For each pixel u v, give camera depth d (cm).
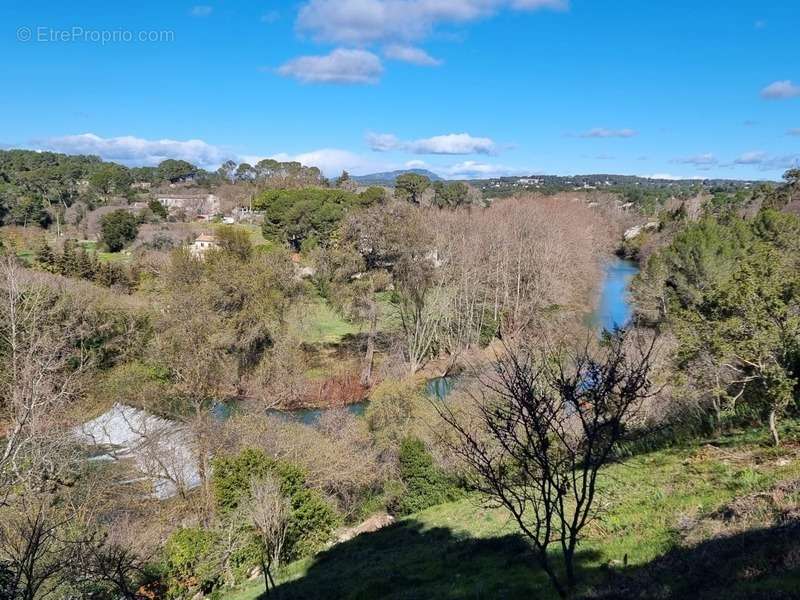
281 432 2461
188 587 1563
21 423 1750
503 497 729
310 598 1179
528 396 701
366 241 4244
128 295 5025
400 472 2348
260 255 4397
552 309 5147
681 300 3438
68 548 1179
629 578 775
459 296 4531
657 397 1636
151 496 2228
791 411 1394
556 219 6272
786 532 740
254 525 1661
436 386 3791
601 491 1266
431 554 1277
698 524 907
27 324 2867
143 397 2850
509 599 843
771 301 1211
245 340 3603
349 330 4928
